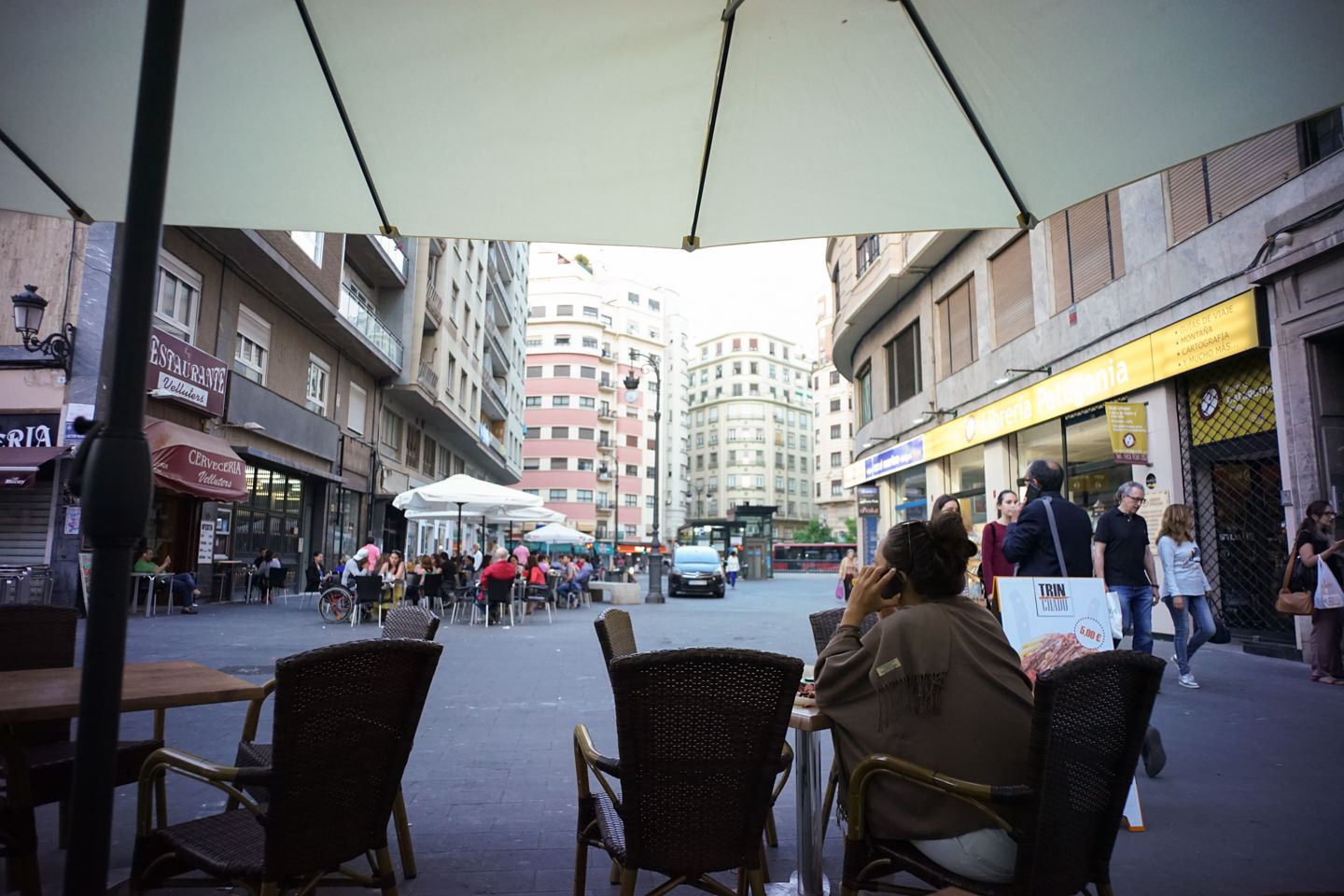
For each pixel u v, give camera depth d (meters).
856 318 23.55
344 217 3.74
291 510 22.39
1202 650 10.15
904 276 19.98
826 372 92.69
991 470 16.45
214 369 16.80
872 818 2.44
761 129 3.19
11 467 13.09
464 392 37.06
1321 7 2.54
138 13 2.67
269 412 19.39
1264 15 2.58
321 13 2.67
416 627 3.67
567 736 5.82
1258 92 2.92
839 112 3.11
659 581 24.34
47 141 3.21
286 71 2.92
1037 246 14.91
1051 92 2.95
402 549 34.31
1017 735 2.33
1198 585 7.62
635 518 82.50
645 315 87.62
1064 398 13.59
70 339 13.84
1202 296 10.67
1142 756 4.71
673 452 89.69
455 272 34.53
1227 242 10.27
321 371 23.94
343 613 14.94
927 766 2.34
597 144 3.26
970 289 17.86
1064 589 4.11
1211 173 10.70
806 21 2.71
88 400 13.77
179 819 3.88
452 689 7.80
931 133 3.19
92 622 1.58
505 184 3.49
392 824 3.95
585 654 10.53
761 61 2.88
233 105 3.07
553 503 76.38
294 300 20.88
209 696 2.84
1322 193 8.70
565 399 77.94
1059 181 3.40
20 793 2.68
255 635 12.03
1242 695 7.12
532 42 2.78
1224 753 5.21
